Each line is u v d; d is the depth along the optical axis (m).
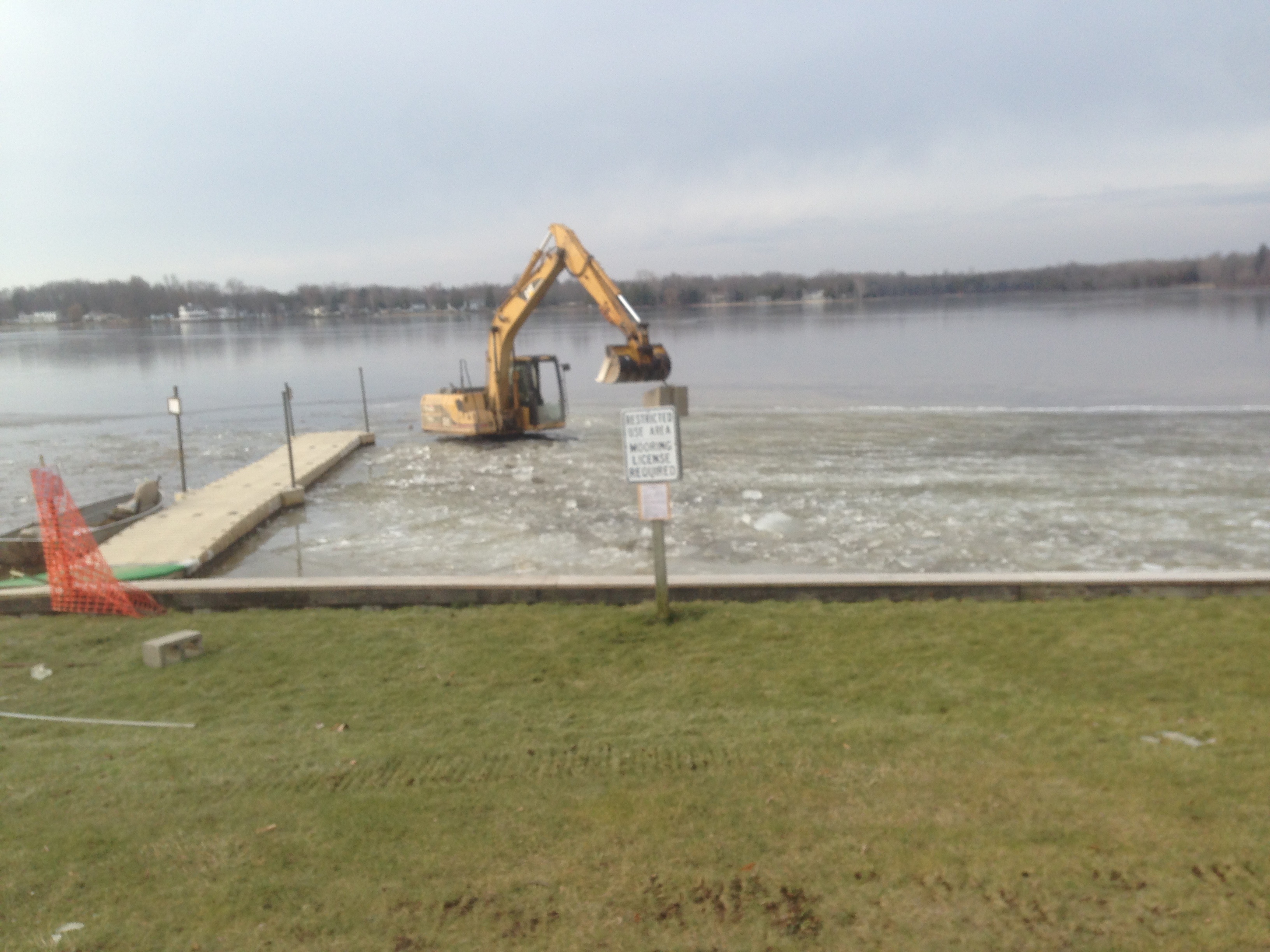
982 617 8.14
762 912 3.78
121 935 3.85
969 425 30.25
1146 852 4.05
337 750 5.78
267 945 3.74
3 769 5.67
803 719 5.97
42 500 11.07
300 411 42.34
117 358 91.81
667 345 85.00
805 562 14.31
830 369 56.00
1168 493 18.72
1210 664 6.72
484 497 20.75
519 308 28.81
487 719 6.26
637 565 14.45
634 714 6.22
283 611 9.38
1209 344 65.12
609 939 3.66
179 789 5.27
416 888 4.12
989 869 3.98
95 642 8.52
